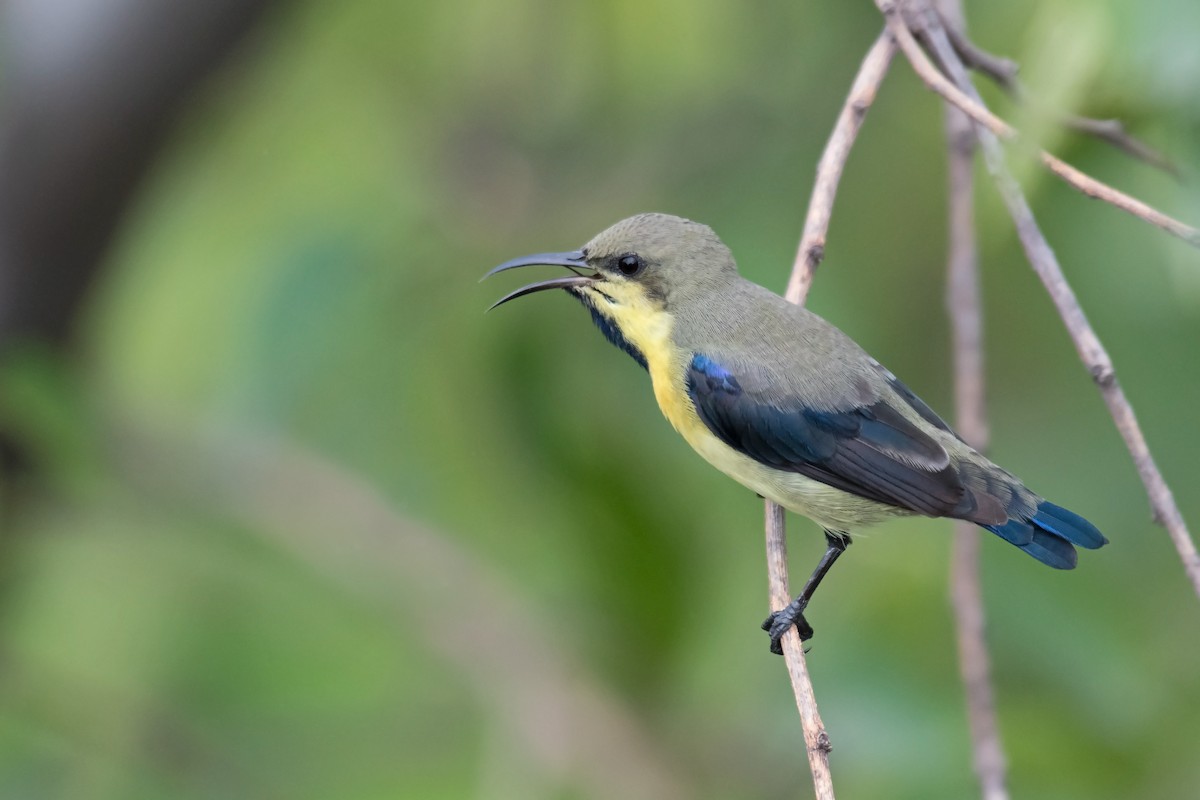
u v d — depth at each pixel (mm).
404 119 13383
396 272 12523
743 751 11328
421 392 12461
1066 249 11648
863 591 10883
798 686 8523
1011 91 9711
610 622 11117
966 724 10359
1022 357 13586
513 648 12000
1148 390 12742
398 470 12742
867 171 13062
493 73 13414
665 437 11945
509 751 11359
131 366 13414
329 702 12039
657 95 13391
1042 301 13453
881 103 13227
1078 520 9844
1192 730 10656
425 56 13430
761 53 13430
